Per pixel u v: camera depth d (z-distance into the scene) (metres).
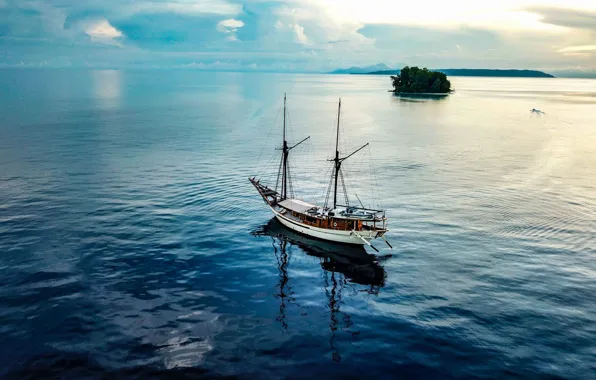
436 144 144.50
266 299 48.09
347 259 59.34
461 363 37.38
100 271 52.84
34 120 173.50
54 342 39.41
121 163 107.62
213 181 94.81
